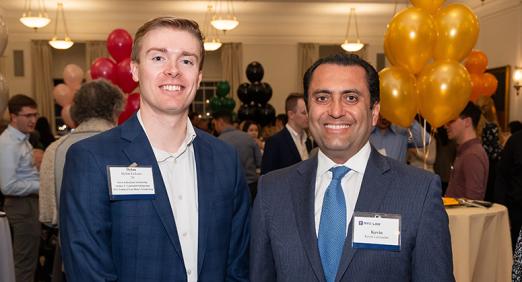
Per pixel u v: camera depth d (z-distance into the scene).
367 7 10.73
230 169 1.56
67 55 11.71
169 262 1.38
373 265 1.31
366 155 1.46
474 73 5.72
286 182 1.50
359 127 1.38
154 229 1.38
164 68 1.39
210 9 10.23
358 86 1.38
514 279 1.30
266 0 10.12
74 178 1.38
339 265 1.33
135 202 1.38
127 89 4.51
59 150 2.37
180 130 1.47
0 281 2.13
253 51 11.81
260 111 7.78
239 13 11.34
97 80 2.48
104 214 1.37
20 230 3.43
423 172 1.41
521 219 3.23
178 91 1.40
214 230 1.47
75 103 2.45
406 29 3.09
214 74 12.08
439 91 3.08
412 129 3.94
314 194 1.46
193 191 1.49
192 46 1.41
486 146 4.37
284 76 11.90
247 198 1.62
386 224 1.33
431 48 3.16
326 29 11.88
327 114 1.38
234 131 4.85
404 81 3.13
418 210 1.33
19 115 3.34
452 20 3.19
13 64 11.16
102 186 1.37
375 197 1.37
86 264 1.31
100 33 11.23
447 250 1.33
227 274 1.54
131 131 1.46
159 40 1.39
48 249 4.02
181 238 1.43
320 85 1.39
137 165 1.41
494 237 2.83
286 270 1.38
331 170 1.46
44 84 11.25
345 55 1.43
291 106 3.84
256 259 1.46
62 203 1.40
